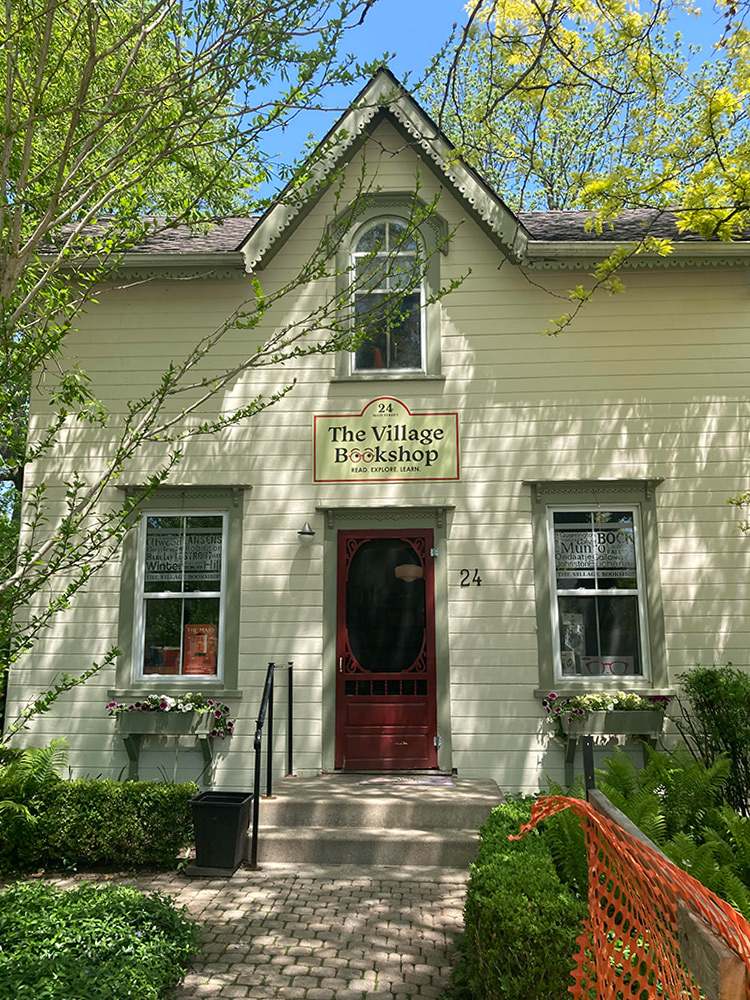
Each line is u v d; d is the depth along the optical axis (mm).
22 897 5059
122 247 5652
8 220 5164
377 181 9336
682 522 8758
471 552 8758
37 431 9086
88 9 5086
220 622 8836
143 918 4859
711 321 9062
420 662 8625
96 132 5188
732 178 6988
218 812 6555
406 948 5094
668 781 6547
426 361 9141
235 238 10086
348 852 6773
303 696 8586
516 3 6652
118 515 4590
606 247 8773
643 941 2213
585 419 8938
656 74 7898
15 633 4465
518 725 8422
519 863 4488
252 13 5254
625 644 8625
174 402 9125
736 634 8539
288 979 4633
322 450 8984
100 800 6887
